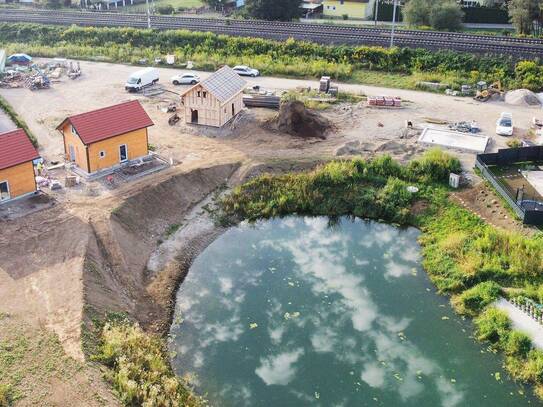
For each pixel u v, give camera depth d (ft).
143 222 139.33
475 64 231.71
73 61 254.06
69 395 89.04
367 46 248.73
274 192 155.22
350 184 157.07
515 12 277.44
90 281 113.50
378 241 141.79
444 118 193.06
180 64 248.93
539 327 110.73
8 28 295.69
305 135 180.45
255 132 182.39
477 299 119.03
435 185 156.04
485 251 131.13
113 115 155.53
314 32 265.95
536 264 123.95
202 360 106.52
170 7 348.38
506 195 144.97
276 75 237.04
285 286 126.31
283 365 106.11
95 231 128.77
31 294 109.91
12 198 139.54
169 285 123.95
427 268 131.03
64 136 156.66
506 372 104.12
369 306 120.67
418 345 110.52
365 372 104.88
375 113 196.34
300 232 145.38
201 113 183.52
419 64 236.43
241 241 141.08
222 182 158.71
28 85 221.66
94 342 100.53
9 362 94.58
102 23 293.64
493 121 191.11
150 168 157.28
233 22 286.25
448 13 281.13
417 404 98.43
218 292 123.75
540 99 206.69
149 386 92.94
